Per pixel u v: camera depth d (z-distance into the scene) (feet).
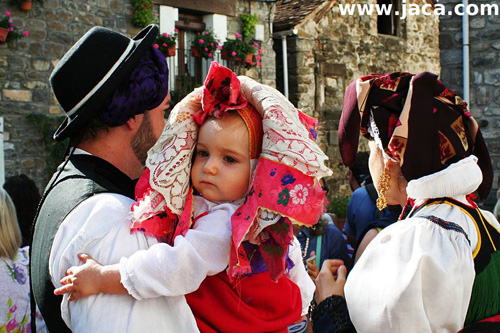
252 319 4.41
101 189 4.66
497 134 23.76
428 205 5.06
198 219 4.50
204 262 4.20
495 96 23.85
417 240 4.65
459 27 24.48
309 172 4.22
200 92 4.58
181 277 4.13
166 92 5.25
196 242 4.25
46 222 4.68
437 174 4.87
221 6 30.04
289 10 36.32
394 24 42.09
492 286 4.64
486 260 4.71
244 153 4.41
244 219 4.21
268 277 4.52
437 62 44.27
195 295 4.46
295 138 4.25
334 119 36.96
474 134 5.34
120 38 4.99
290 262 4.84
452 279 4.43
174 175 4.43
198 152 4.58
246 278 4.45
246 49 29.96
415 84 4.99
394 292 4.49
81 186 4.66
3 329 7.41
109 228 4.34
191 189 4.55
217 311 4.41
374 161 5.51
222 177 4.40
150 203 4.46
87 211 4.45
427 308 4.48
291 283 4.86
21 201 10.39
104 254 4.27
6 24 23.88
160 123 5.26
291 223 4.33
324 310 5.84
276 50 35.91
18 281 7.67
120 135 5.01
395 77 5.21
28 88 24.95
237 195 4.48
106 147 4.98
